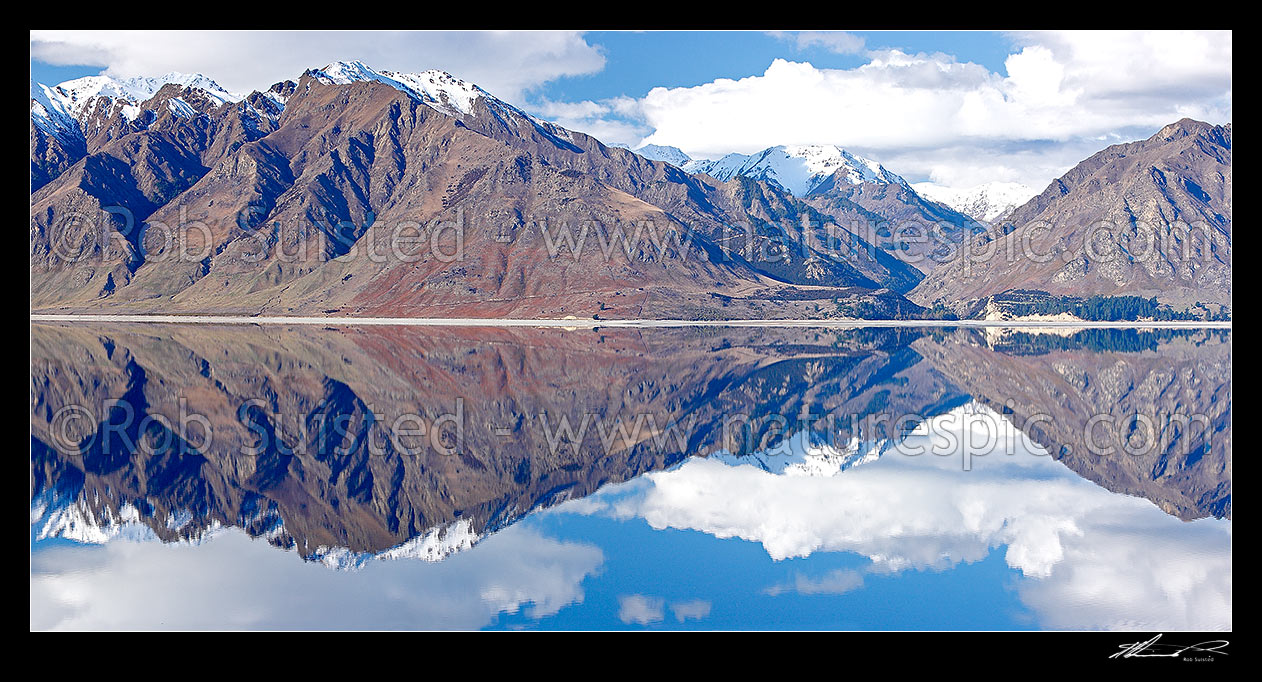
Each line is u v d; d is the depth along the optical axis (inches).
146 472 2694.4
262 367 5447.8
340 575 1844.2
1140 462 2817.4
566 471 2738.7
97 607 1654.8
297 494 2474.2
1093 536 2062.0
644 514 2269.9
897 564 1876.2
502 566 1887.3
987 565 1865.2
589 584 1781.5
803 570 1851.6
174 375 4916.3
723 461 2856.8
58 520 2220.7
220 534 2129.7
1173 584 1731.1
